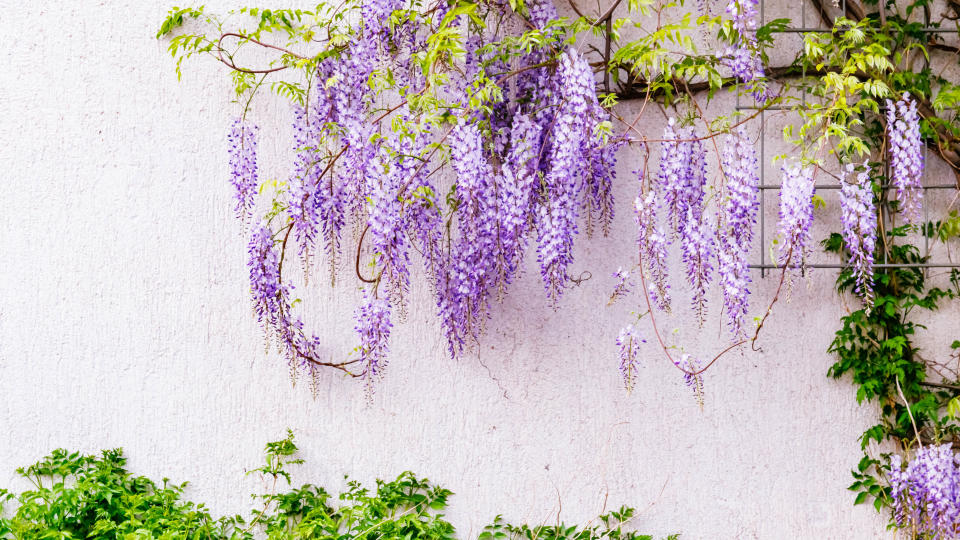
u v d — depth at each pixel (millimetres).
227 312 3279
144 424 3256
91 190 3281
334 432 3254
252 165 3170
